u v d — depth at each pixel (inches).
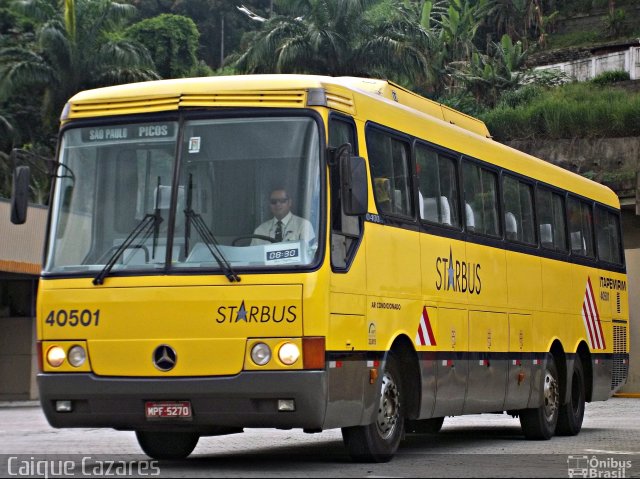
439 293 873.5
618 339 1344.7
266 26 3154.5
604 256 1326.3
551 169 1175.6
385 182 800.3
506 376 1003.9
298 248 697.0
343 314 717.3
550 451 932.6
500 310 997.8
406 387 833.5
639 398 2151.8
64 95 3565.5
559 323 1147.9
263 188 708.7
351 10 3125.0
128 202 725.3
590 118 3090.6
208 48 5821.9
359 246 746.2
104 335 711.1
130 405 705.6
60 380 717.3
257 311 689.6
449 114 999.6
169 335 698.8
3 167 3417.8
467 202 948.0
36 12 3563.0
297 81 724.0
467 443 1042.1
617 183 2849.4
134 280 708.0
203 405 692.7
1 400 2508.6
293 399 684.7
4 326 2534.5
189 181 716.7
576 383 1192.8
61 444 1050.1
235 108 721.6
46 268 732.7
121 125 737.0
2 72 3511.3
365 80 890.1
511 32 5251.0
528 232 1088.8
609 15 5378.9
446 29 4175.7
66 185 741.9
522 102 3774.6
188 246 706.2
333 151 716.7
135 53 3592.5
